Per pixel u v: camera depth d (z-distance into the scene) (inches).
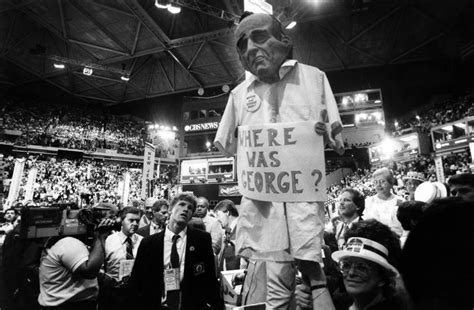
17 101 1173.1
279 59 66.3
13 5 778.2
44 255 102.3
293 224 60.9
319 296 57.2
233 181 960.9
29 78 1135.0
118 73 1080.8
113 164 1221.1
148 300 110.3
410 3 812.6
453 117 935.7
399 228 133.1
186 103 1135.0
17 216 320.8
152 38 925.2
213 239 169.0
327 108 66.7
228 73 1111.6
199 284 112.5
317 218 60.4
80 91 1267.2
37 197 769.6
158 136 1362.0
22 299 103.2
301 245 58.6
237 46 70.7
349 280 56.1
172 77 1187.9
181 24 876.0
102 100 1341.0
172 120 1409.9
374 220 59.8
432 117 1080.2
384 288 54.3
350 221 134.7
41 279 100.4
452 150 851.4
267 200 63.4
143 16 808.9
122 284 129.5
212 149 1045.2
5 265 106.1
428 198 136.7
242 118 74.3
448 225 22.5
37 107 1200.8
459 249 21.5
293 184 61.9
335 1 777.6
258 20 66.6
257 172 66.0
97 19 849.5
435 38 926.4
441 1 801.6
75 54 1024.9
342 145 66.5
